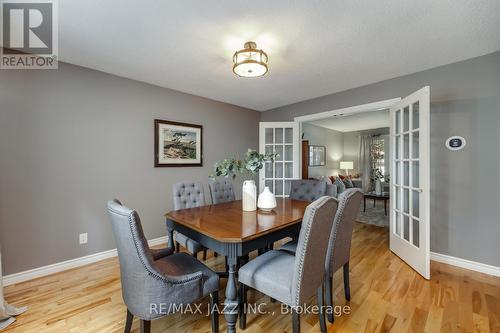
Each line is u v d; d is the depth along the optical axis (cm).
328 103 363
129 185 294
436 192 261
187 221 174
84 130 259
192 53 228
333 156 794
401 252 269
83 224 259
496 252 229
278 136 421
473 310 176
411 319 166
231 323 141
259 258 166
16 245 220
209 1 154
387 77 291
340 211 160
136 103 300
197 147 367
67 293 201
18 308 178
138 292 123
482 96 234
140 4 157
